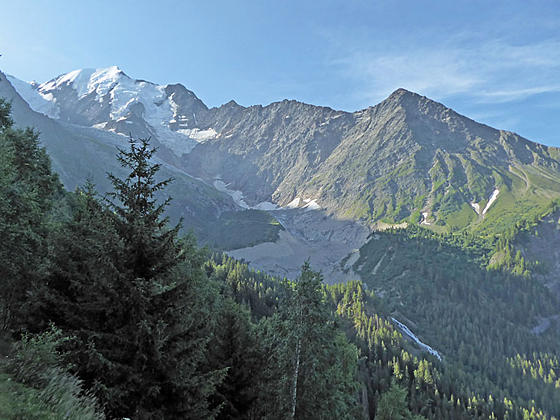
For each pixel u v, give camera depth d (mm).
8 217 14492
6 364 8398
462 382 124438
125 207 12578
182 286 12266
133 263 11633
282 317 22141
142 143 12258
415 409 92812
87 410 8078
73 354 9922
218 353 19094
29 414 6562
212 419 11992
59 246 12164
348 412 29250
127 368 10086
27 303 11031
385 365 116062
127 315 11133
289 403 19625
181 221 12797
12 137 22906
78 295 11594
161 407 10680
